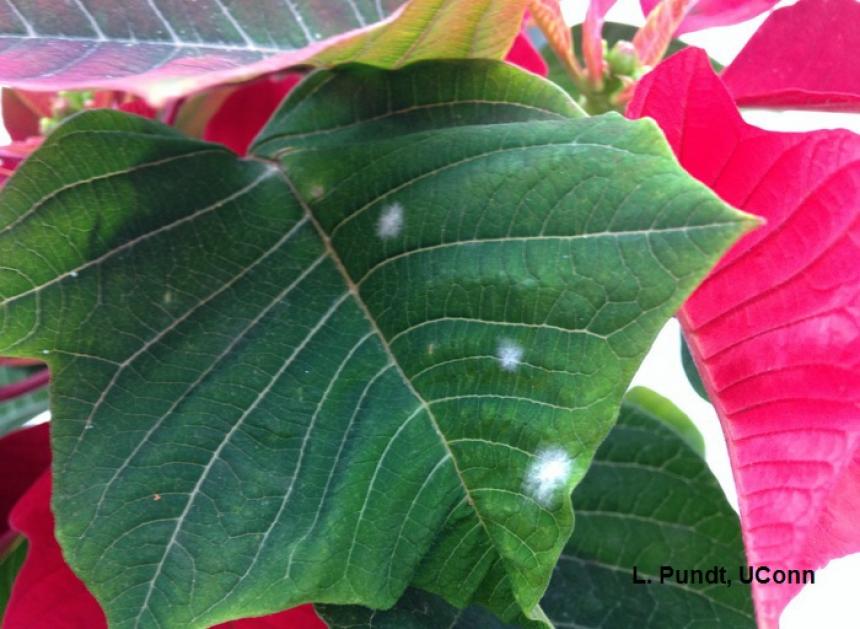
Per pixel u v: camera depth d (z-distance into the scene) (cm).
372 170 16
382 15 17
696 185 13
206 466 15
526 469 14
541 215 14
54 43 14
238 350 15
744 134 16
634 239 14
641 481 22
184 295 16
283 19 17
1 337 15
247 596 15
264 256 16
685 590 21
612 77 24
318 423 15
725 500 22
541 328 14
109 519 15
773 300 16
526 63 23
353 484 15
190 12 16
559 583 21
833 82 25
